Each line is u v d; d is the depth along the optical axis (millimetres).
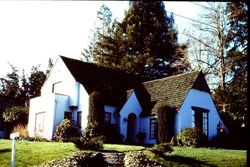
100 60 51000
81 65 35031
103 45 51406
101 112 28484
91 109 28594
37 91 57844
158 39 48469
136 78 38719
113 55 50594
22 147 20734
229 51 37719
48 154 18891
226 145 28547
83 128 30375
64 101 31844
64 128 28625
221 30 38906
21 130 32250
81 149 19953
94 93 28859
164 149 18703
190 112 29828
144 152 19516
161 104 28766
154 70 48781
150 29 49250
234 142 28719
